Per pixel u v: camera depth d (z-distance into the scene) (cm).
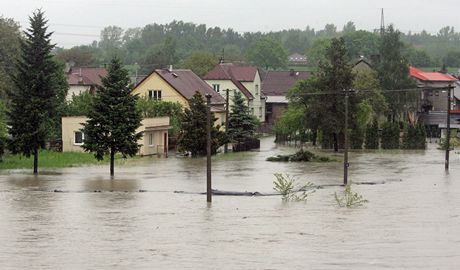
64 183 5219
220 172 6109
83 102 8775
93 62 19400
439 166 6862
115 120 5809
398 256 2650
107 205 4075
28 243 2941
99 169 6353
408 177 5816
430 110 13212
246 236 3080
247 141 9350
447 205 4094
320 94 8725
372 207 4000
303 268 2469
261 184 5166
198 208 3950
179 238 3041
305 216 3647
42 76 6016
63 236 3100
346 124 5275
